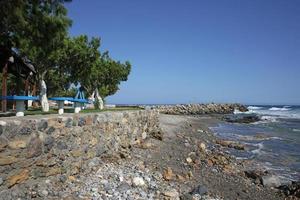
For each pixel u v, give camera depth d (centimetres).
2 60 1625
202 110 7662
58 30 1136
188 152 1658
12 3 974
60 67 2230
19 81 2331
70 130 905
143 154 1385
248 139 2744
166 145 1750
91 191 823
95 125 1072
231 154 1927
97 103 2481
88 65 2317
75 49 2159
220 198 987
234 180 1250
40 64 2003
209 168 1384
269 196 1110
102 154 1126
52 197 737
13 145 687
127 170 1058
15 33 1154
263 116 6444
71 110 1834
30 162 739
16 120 706
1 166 658
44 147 789
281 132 3400
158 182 1004
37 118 780
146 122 1855
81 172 955
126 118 1425
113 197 809
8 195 674
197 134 2767
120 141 1325
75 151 930
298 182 1277
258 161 1764
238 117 5775
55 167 831
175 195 892
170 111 7231
